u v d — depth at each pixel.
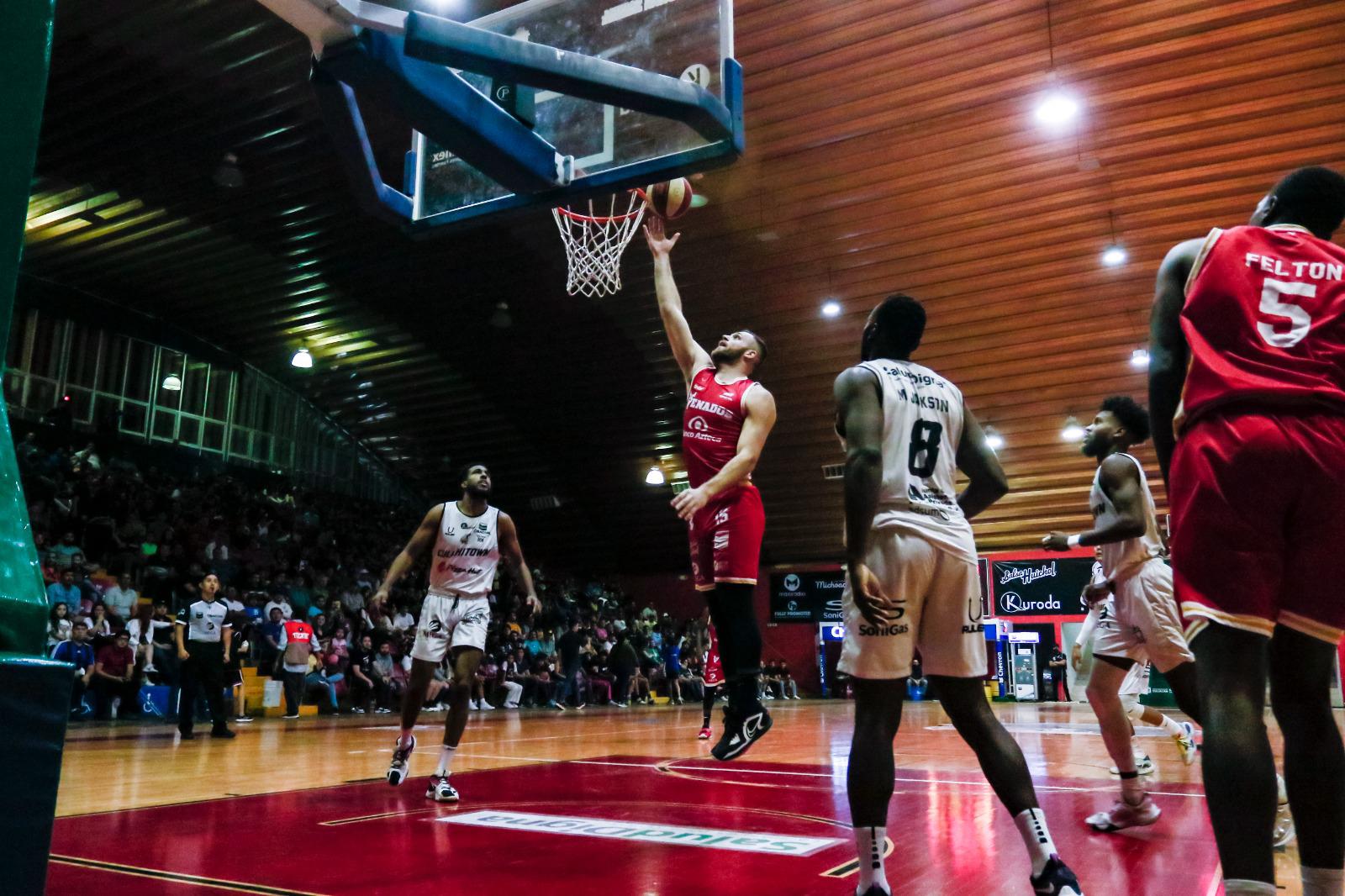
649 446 21.30
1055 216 14.62
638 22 4.00
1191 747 5.82
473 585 5.12
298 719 12.58
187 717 8.79
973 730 2.53
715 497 3.13
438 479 24.16
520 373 19.95
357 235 15.92
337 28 2.93
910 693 22.61
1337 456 1.61
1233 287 1.76
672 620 23.80
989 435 19.14
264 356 20.67
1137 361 17.06
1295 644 1.67
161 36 11.43
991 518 21.00
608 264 7.61
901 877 2.95
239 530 16.81
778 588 23.53
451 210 4.22
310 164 13.99
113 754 7.04
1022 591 21.23
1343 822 1.65
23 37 0.99
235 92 12.50
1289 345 1.68
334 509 20.72
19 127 0.97
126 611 12.62
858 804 2.40
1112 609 3.97
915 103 12.88
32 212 15.35
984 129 13.20
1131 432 4.05
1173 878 3.00
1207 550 1.65
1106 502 3.99
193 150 13.73
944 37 11.86
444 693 15.48
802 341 17.98
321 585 16.30
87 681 11.07
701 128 3.66
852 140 13.65
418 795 4.86
